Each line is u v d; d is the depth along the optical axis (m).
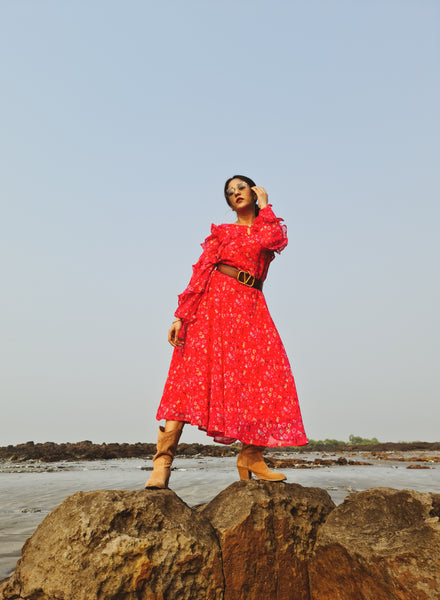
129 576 2.47
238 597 2.71
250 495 2.95
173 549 2.57
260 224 3.46
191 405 3.16
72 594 2.40
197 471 11.49
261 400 3.21
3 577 3.02
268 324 3.43
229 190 3.64
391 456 23.64
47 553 2.55
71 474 11.50
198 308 3.39
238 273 3.41
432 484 8.58
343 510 2.93
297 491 3.18
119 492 2.77
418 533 2.53
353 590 2.65
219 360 3.21
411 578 2.37
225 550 2.75
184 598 2.57
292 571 2.88
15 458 18.89
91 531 2.53
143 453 21.73
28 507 6.05
